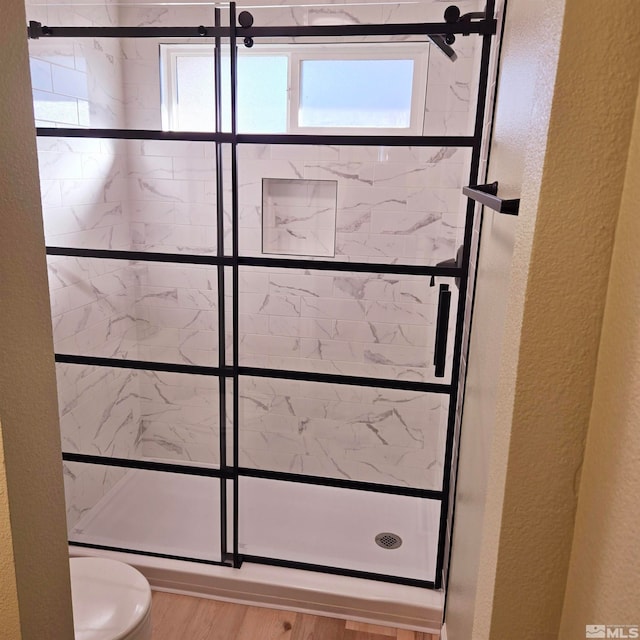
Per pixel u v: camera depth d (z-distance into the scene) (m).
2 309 0.68
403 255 2.54
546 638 0.72
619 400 0.55
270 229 2.63
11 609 0.75
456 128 2.36
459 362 1.85
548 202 0.59
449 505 1.93
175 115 2.47
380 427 2.71
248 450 2.87
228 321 2.68
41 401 0.77
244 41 2.27
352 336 2.67
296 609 1.99
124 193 2.62
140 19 2.37
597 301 0.60
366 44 2.33
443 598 1.93
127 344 2.73
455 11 1.58
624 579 0.51
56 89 2.09
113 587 1.46
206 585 2.04
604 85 0.56
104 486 2.53
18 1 0.68
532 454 0.66
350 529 2.39
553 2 0.59
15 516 0.73
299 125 2.52
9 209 0.68
